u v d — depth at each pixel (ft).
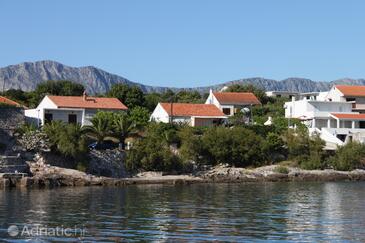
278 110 560.61
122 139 371.35
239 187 319.06
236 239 154.71
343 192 293.02
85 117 426.10
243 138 396.78
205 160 386.73
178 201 240.32
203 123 467.93
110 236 156.56
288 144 416.26
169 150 368.68
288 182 363.35
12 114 346.13
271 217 195.52
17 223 174.91
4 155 310.45
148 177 348.38
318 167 406.82
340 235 162.50
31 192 265.34
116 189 292.61
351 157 412.98
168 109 466.29
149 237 156.04
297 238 157.38
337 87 541.75
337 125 483.92
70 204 222.28
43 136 325.42
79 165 331.36
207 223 180.14
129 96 558.97
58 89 615.98
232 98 538.06
